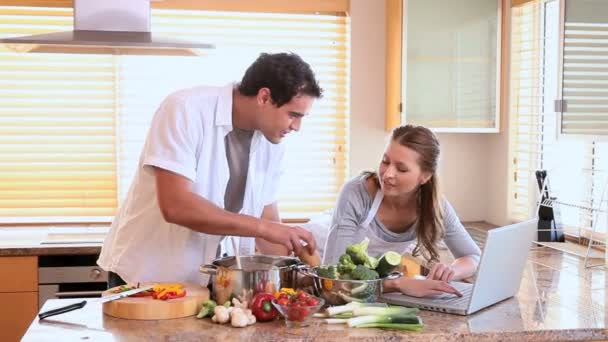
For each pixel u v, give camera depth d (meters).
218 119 2.15
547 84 3.68
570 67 3.15
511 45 3.83
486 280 2.02
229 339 1.74
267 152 2.39
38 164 3.98
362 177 2.52
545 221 3.44
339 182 4.18
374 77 4.06
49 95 3.96
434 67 3.74
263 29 4.06
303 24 4.10
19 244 3.38
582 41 3.06
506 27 3.82
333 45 4.11
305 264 2.14
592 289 2.43
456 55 3.74
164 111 2.12
